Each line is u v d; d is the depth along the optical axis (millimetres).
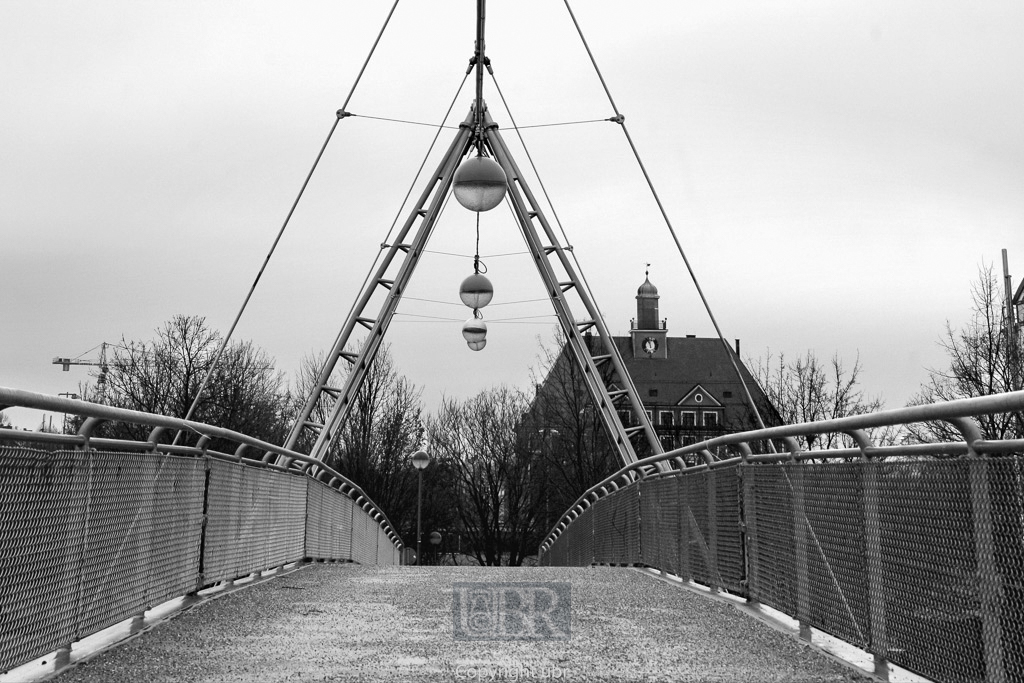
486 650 6379
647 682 5492
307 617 7695
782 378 36719
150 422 6363
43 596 5035
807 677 5594
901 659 5070
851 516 5789
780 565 7270
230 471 9148
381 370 50250
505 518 55031
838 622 5992
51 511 5125
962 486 4469
